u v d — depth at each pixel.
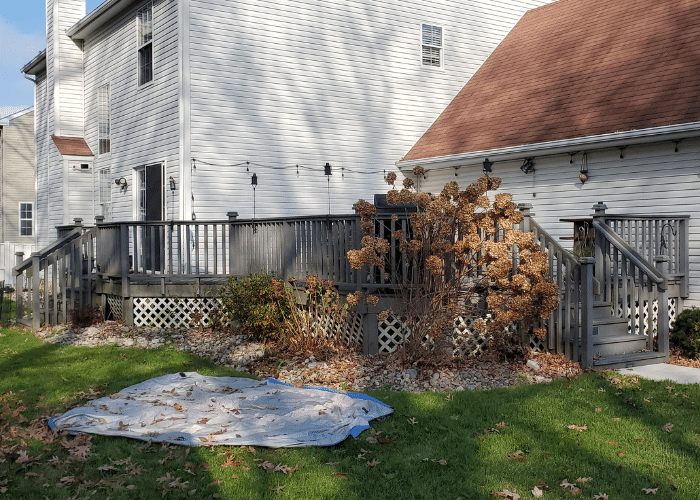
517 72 16.55
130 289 10.97
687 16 13.88
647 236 10.48
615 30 15.32
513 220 7.70
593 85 13.71
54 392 7.16
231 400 6.45
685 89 11.52
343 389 7.28
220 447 5.37
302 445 5.41
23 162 26.77
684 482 4.75
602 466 5.04
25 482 4.76
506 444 5.49
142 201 15.29
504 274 7.66
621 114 12.02
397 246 8.73
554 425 5.94
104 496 4.55
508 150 13.30
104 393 7.04
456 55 17.67
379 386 7.39
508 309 7.82
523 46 17.64
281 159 14.62
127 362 8.62
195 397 6.61
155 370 8.18
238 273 10.95
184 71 13.23
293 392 6.80
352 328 8.85
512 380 7.56
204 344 9.58
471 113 16.11
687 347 9.22
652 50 13.50
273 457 5.19
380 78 16.22
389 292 8.49
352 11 15.73
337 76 15.48
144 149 14.81
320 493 4.61
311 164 15.07
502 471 4.96
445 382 7.45
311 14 15.05
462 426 5.97
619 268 9.98
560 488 4.68
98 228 11.94
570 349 8.41
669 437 5.63
